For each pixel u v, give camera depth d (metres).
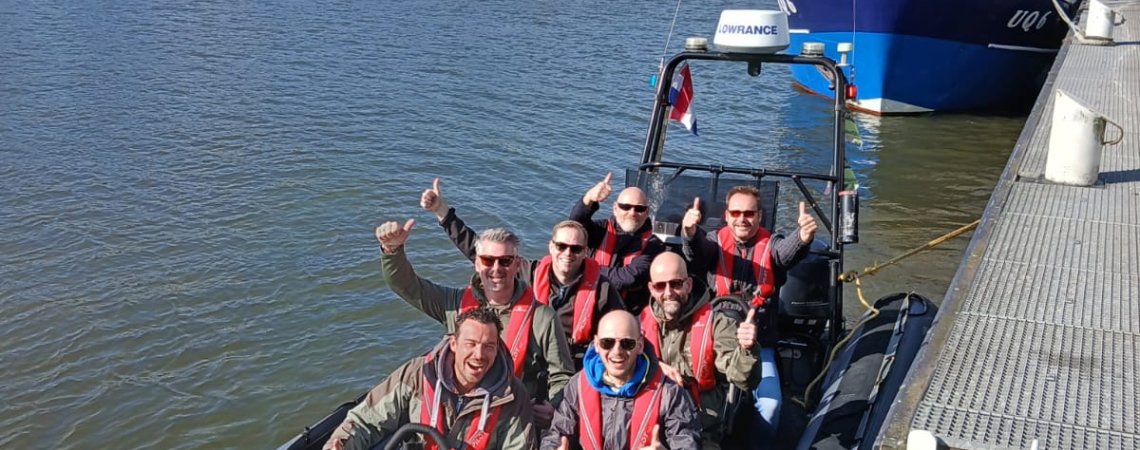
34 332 8.24
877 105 16.36
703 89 17.55
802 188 5.71
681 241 5.36
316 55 19.92
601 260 5.18
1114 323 4.45
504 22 24.67
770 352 5.07
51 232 10.24
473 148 13.45
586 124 14.91
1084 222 5.79
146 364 7.81
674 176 5.75
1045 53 16.30
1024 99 16.98
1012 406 3.71
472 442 3.67
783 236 5.15
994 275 5.00
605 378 3.75
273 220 10.66
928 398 3.77
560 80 17.95
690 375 4.28
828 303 5.51
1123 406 3.72
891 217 10.86
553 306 4.64
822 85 16.94
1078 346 4.22
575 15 26.12
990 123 16.11
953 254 9.55
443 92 16.78
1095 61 11.66
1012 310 4.58
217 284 9.09
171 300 8.79
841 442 4.50
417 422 3.67
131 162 12.59
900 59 15.82
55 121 14.52
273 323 8.42
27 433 6.96
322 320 8.47
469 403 3.69
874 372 5.03
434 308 4.51
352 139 13.77
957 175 12.82
